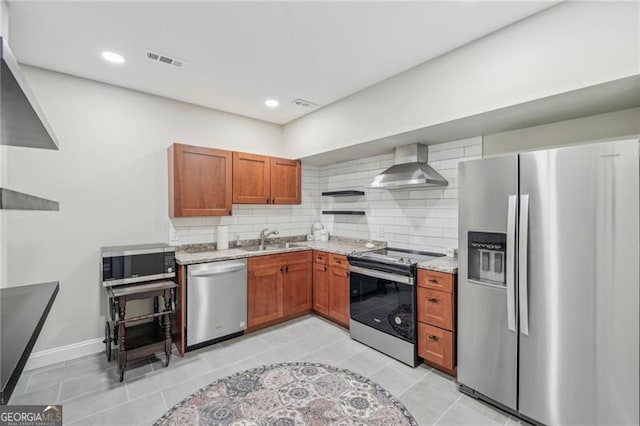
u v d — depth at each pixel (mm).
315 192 4441
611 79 1572
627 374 1493
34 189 2457
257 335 3111
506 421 1866
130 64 2426
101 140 2758
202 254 3059
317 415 1901
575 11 1682
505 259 1935
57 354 2549
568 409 1667
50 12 1772
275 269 3307
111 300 2457
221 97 3131
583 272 1604
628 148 1471
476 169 2049
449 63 2252
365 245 3627
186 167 2984
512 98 1925
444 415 1917
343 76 2656
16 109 896
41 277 2490
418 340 2492
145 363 2529
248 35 2043
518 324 1836
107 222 2791
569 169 1641
